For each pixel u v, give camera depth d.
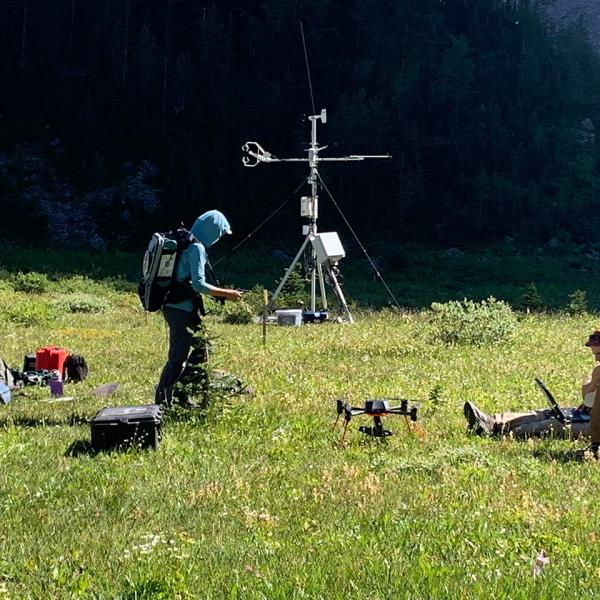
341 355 16.02
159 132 63.44
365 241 59.47
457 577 4.61
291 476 6.90
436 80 70.44
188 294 9.73
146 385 12.25
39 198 56.56
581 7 130.50
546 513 5.82
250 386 11.50
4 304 27.05
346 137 62.94
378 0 73.38
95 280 41.59
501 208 64.38
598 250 65.69
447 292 45.06
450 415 9.84
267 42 68.88
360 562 4.83
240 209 59.22
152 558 4.91
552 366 14.65
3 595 4.41
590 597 4.36
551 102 80.00
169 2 70.06
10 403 10.74
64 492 6.36
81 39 69.50
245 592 4.40
